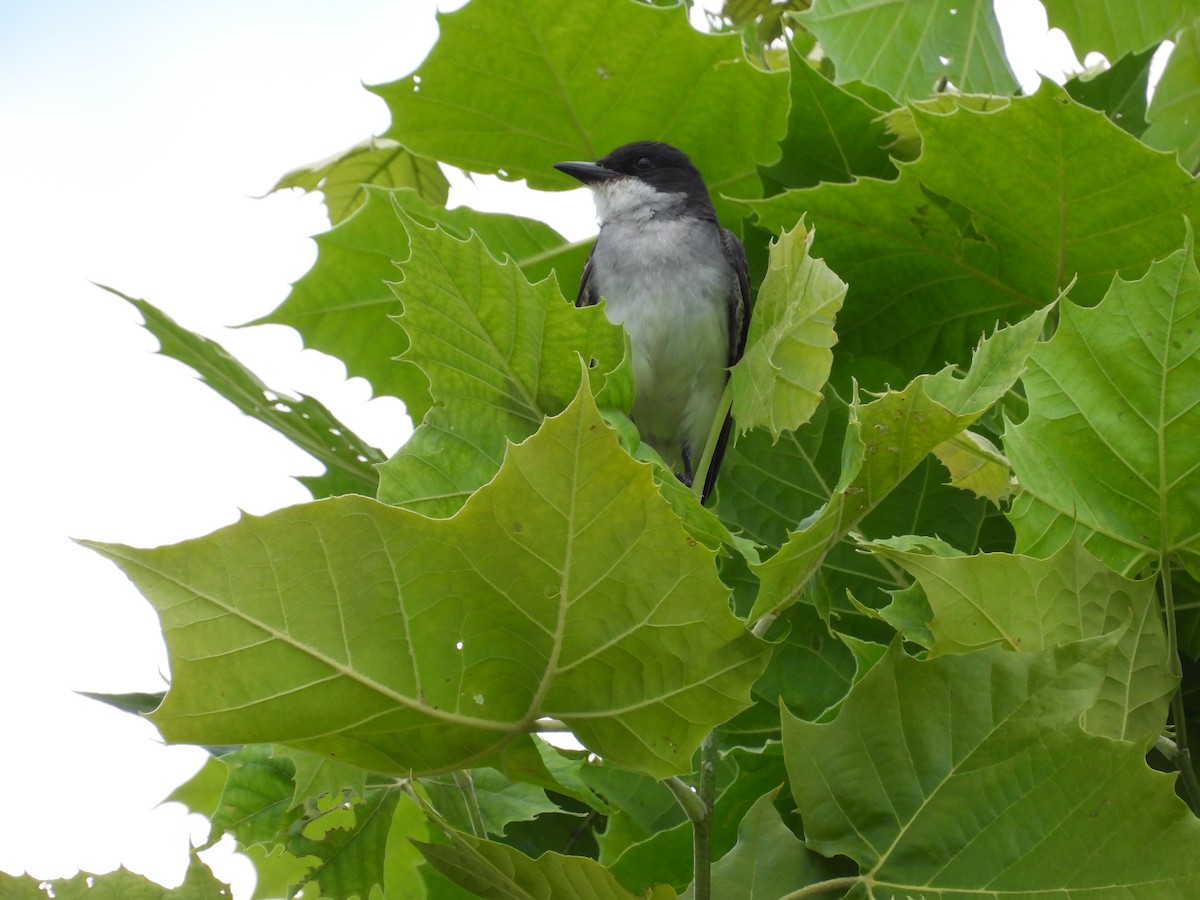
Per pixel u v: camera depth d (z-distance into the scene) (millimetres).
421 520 2387
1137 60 4902
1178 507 3336
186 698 2391
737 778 3848
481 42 5531
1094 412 3383
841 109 4984
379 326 5770
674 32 5465
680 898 2893
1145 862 2594
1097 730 3076
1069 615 3049
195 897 2914
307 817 4230
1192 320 3324
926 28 5672
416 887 4770
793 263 3525
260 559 2357
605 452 2344
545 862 2568
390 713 2553
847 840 2818
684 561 2436
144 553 2309
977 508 4355
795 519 4527
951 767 2795
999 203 4430
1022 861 2691
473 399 3262
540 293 3229
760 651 2504
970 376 2939
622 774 4176
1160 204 4230
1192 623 3609
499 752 2697
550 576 2463
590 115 5781
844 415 4633
